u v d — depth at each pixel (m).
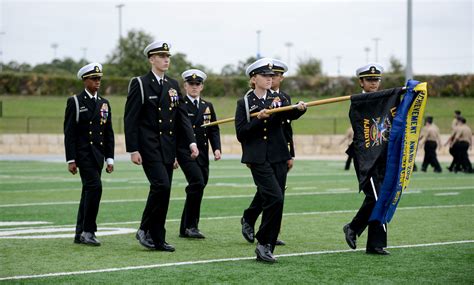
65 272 12.26
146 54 14.70
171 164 14.60
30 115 73.75
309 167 43.47
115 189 28.14
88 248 14.66
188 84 17.05
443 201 23.67
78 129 15.27
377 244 14.02
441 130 68.81
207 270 12.49
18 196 25.31
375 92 13.50
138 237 14.65
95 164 15.20
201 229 17.55
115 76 86.75
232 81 85.62
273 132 13.59
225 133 68.81
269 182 13.36
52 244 15.11
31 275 12.02
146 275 12.04
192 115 16.91
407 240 15.73
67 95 83.94
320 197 25.05
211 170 39.84
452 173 39.28
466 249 14.58
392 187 13.16
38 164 45.00
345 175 36.44
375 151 13.49
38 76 83.44
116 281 11.58
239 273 12.25
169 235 16.66
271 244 13.37
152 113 14.42
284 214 20.25
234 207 21.95
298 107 13.23
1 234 16.50
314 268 12.70
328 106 81.31
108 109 15.57
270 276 12.02
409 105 13.01
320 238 16.11
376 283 11.53
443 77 82.69
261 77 13.62
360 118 13.59
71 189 28.05
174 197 25.08
